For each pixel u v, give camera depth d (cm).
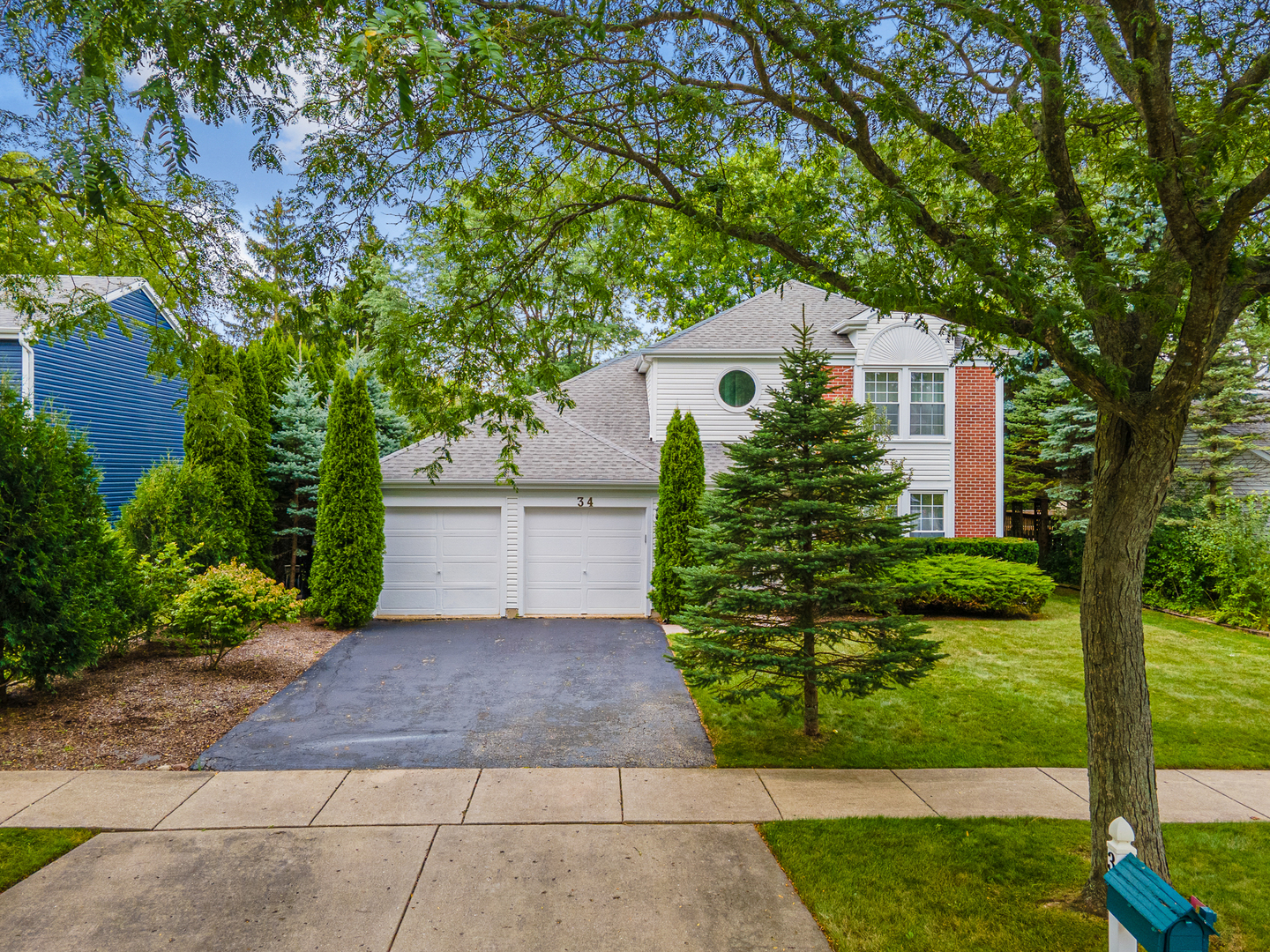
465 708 862
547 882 488
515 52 498
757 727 809
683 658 768
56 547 820
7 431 796
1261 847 548
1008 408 1983
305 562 1641
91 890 470
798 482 726
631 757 721
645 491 1404
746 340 1670
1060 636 1255
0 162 530
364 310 601
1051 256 533
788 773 686
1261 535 1398
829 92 509
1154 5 420
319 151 536
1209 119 439
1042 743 770
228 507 1334
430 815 587
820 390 759
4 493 779
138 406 1714
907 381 1628
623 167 654
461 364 714
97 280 1571
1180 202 390
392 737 767
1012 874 498
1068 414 1745
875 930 436
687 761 716
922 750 748
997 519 1644
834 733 793
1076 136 551
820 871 502
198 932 428
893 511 1322
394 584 1380
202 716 810
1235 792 655
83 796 611
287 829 559
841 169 753
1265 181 352
